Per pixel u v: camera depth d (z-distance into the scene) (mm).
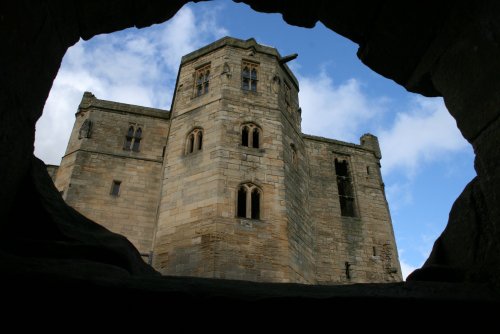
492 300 5184
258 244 17375
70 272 4637
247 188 18953
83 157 24094
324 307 4887
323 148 28641
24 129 5488
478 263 5840
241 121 21281
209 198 18234
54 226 5730
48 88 6078
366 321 4926
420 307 5031
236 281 5664
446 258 6625
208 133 20734
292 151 22609
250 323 4719
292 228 18781
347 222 25672
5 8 4812
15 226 5598
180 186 19469
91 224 6414
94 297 4426
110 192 23328
